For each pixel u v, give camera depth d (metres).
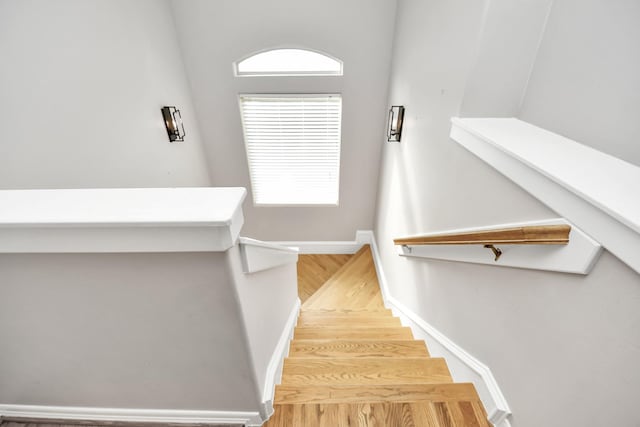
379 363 1.69
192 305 0.91
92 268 0.83
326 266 4.53
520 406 1.15
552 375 0.98
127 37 2.06
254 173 3.92
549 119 1.26
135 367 1.08
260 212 4.29
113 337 0.99
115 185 1.92
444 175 1.71
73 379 1.13
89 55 1.69
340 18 2.88
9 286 0.87
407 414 1.31
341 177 3.94
